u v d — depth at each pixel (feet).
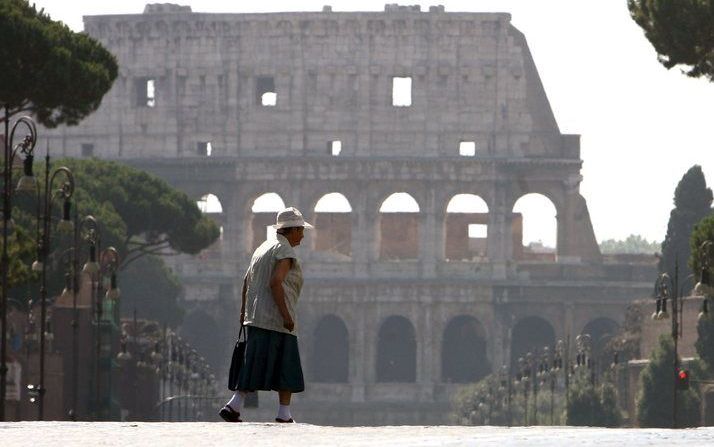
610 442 172.35
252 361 218.79
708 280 625.00
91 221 647.97
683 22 521.65
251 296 219.82
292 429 193.26
